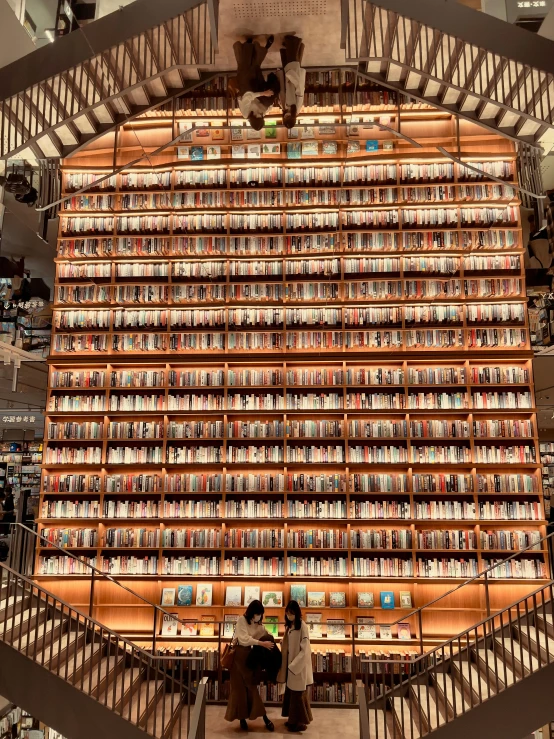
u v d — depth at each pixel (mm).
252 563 7750
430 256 8281
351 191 8391
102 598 7746
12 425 14688
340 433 8031
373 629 7438
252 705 6203
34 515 11219
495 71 6188
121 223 8516
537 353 8047
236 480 7961
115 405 8219
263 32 6641
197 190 8469
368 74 7121
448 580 7555
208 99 8227
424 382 8156
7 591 5793
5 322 8414
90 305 8359
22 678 5727
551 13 7277
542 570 7492
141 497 8086
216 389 8289
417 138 8430
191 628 7559
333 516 7816
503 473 7938
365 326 8250
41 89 6449
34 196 8547
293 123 6414
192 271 8422
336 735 6105
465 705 5957
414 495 7910
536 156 8164
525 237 8188
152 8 5965
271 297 8328
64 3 8430
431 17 5789
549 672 5488
